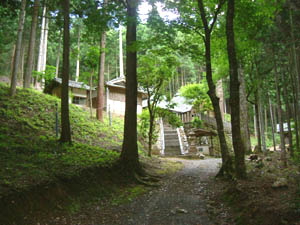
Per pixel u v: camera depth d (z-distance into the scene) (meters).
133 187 8.24
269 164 9.56
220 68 15.21
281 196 4.72
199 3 9.29
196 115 28.84
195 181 9.18
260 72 13.50
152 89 17.03
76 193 6.43
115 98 23.02
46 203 5.45
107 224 5.01
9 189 5.07
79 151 9.68
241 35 10.35
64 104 10.32
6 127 9.67
